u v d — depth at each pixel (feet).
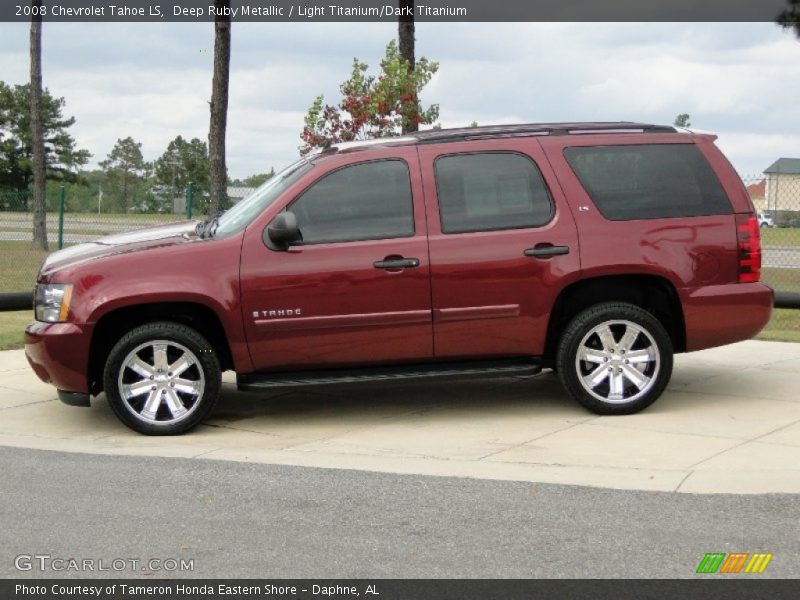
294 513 18.22
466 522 17.58
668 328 26.50
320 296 24.53
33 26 90.68
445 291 24.80
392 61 47.34
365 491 19.47
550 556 15.92
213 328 25.54
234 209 26.96
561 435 23.50
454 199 25.14
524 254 24.91
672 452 21.63
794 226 63.00
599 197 25.36
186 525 17.65
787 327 41.91
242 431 25.04
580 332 24.98
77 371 24.47
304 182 24.98
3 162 273.95
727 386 28.66
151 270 24.32
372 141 25.63
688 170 25.80
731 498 18.48
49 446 23.56
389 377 24.93
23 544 16.80
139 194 88.94
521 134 25.73
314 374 25.05
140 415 24.56
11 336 40.45
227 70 49.55
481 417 25.76
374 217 24.93
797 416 24.84
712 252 25.44
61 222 81.30
